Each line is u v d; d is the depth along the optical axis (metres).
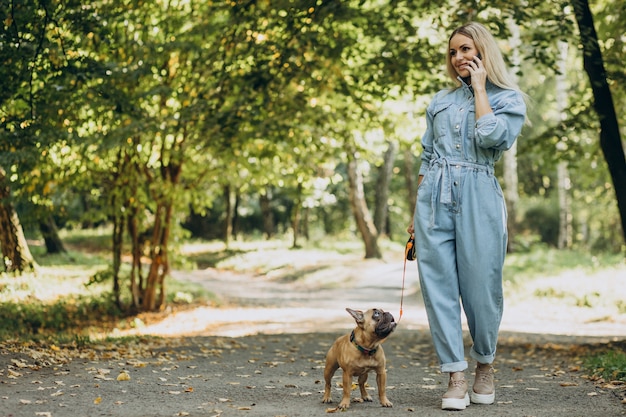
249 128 12.91
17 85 9.94
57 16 10.08
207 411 4.57
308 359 8.20
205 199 16.27
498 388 5.54
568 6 10.81
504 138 4.52
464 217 4.59
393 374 6.81
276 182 17.11
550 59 11.27
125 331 13.44
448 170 4.63
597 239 34.62
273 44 11.56
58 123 11.54
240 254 33.69
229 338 10.84
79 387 5.36
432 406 4.64
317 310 18.56
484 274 4.57
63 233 38.59
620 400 4.86
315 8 11.02
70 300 15.83
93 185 16.61
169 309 16.45
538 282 21.70
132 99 11.92
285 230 46.97
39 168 13.50
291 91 12.80
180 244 16.33
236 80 11.99
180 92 13.36
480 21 10.69
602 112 10.66
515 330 14.55
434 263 4.64
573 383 5.78
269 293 23.31
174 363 7.18
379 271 27.70
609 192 31.20
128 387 5.45
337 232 46.16
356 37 13.27
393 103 16.02
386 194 36.34
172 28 14.05
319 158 15.59
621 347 9.53
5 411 4.43
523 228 38.09
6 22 9.30
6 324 12.87
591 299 19.11
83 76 10.22
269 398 5.14
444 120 4.71
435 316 4.59
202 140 12.05
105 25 11.74
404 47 11.90
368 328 4.54
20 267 18.09
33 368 6.20
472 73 4.56
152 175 15.25
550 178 40.31
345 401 4.64
